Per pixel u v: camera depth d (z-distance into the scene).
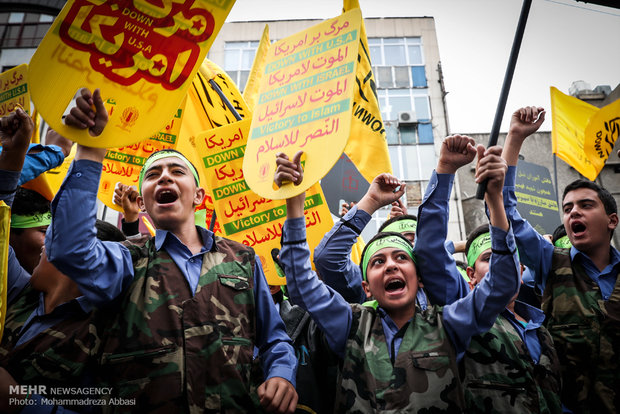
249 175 2.54
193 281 2.19
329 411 2.70
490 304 2.33
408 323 2.48
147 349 1.99
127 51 2.14
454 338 2.42
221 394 1.97
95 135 2.03
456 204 13.59
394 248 2.65
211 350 2.03
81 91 1.97
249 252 2.42
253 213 3.25
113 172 3.42
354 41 2.51
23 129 2.10
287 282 2.45
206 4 2.28
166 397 1.91
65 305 2.19
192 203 2.51
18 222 2.63
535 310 2.81
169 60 2.21
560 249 3.04
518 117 2.94
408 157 14.43
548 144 14.21
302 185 2.32
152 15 2.20
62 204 2.00
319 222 3.27
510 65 2.71
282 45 2.79
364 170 3.51
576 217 3.01
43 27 12.09
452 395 2.20
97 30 2.10
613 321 2.69
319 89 2.51
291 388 2.11
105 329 2.10
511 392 2.38
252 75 4.27
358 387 2.29
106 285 2.06
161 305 2.09
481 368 2.44
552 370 2.53
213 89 3.91
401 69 15.48
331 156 2.30
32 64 1.97
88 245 2.01
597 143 4.18
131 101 2.12
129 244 2.31
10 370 2.01
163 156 2.57
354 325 2.48
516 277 2.31
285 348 2.28
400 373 2.27
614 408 2.56
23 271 2.44
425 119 14.82
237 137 3.38
